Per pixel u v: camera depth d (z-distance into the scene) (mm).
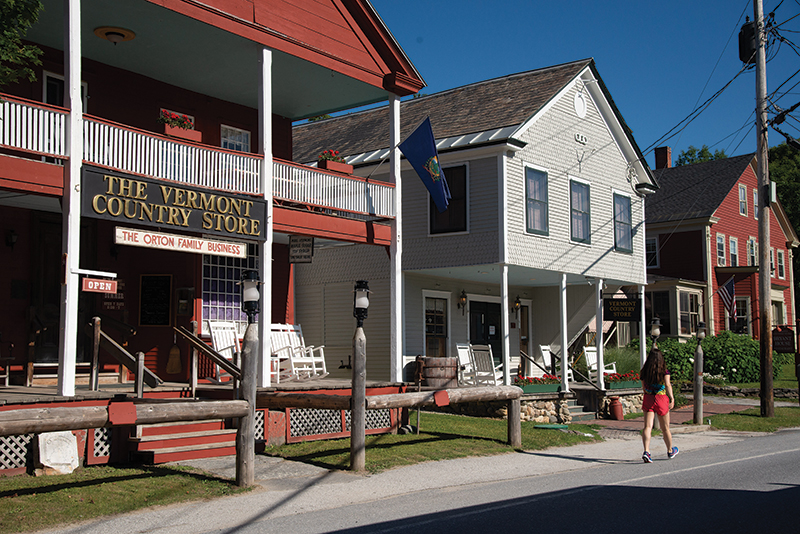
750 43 18766
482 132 17594
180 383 13492
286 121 17766
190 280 14328
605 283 22516
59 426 6961
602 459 11359
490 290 21406
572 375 21125
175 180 11609
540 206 18234
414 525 6613
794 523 6656
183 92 15477
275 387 12305
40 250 12938
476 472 9891
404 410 13805
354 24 14594
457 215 17594
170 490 8125
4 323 12266
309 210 14211
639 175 23016
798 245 41156
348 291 18922
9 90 12484
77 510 7168
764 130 18594
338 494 8219
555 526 6543
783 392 23984
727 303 28078
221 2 12148
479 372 17328
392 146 15547
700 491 8312
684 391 24969
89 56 13672
